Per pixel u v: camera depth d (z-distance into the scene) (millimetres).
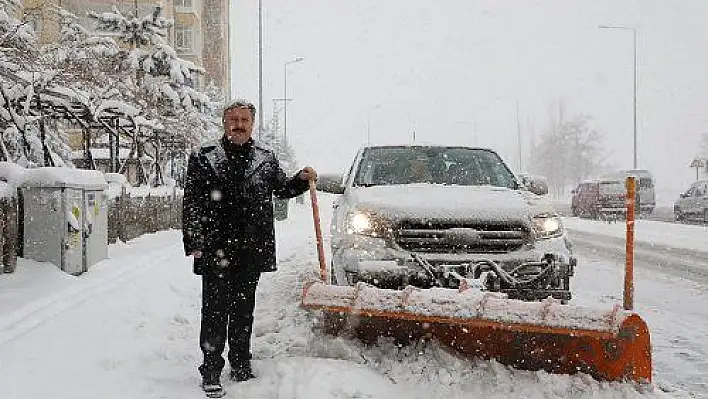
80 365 5102
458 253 5727
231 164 4801
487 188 6793
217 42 54312
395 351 5168
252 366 5055
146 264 9414
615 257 13727
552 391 4543
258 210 4859
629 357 4562
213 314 4734
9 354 5191
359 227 5941
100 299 7023
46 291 7160
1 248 7602
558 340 4789
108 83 16000
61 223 8055
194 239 4688
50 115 14102
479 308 4590
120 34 20219
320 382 4562
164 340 5926
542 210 6051
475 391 4602
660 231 21000
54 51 14797
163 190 15102
